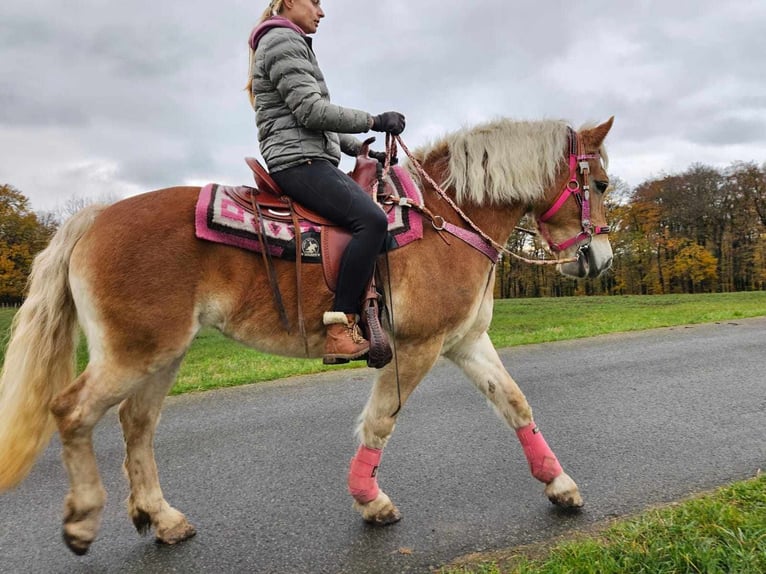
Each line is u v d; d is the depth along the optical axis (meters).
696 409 5.23
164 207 2.73
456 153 3.29
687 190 51.78
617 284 50.91
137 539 3.10
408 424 5.06
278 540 3.03
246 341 2.87
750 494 3.04
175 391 6.61
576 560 2.42
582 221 3.43
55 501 3.68
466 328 3.16
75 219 2.81
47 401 2.71
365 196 2.83
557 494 3.23
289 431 5.03
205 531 3.17
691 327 10.95
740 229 50.88
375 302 2.83
